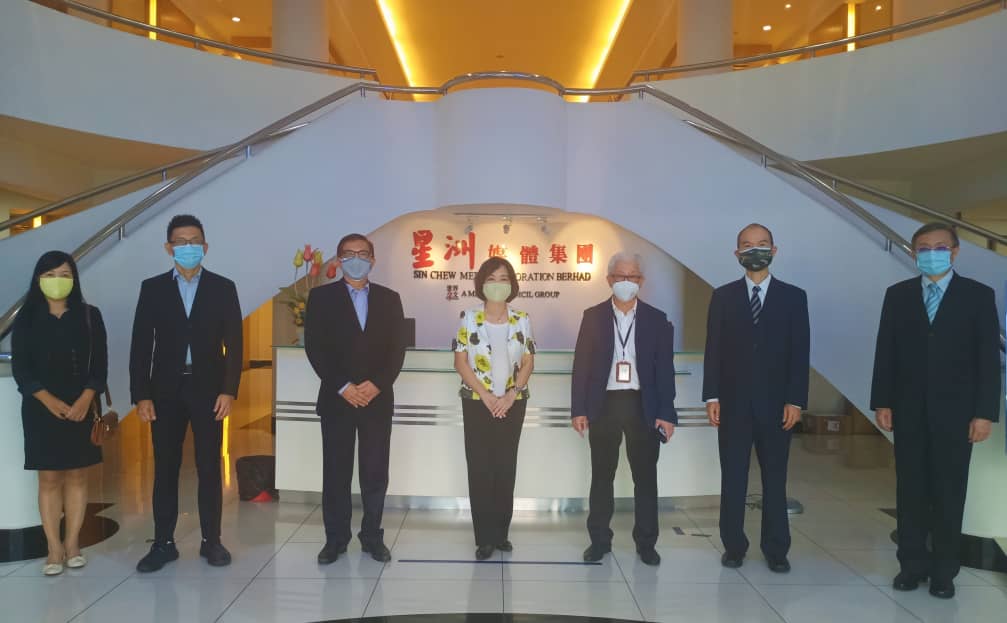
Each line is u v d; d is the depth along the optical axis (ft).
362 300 13.26
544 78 24.47
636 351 13.10
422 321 29.09
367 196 24.20
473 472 13.26
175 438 12.80
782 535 12.82
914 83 23.03
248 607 10.95
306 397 17.16
